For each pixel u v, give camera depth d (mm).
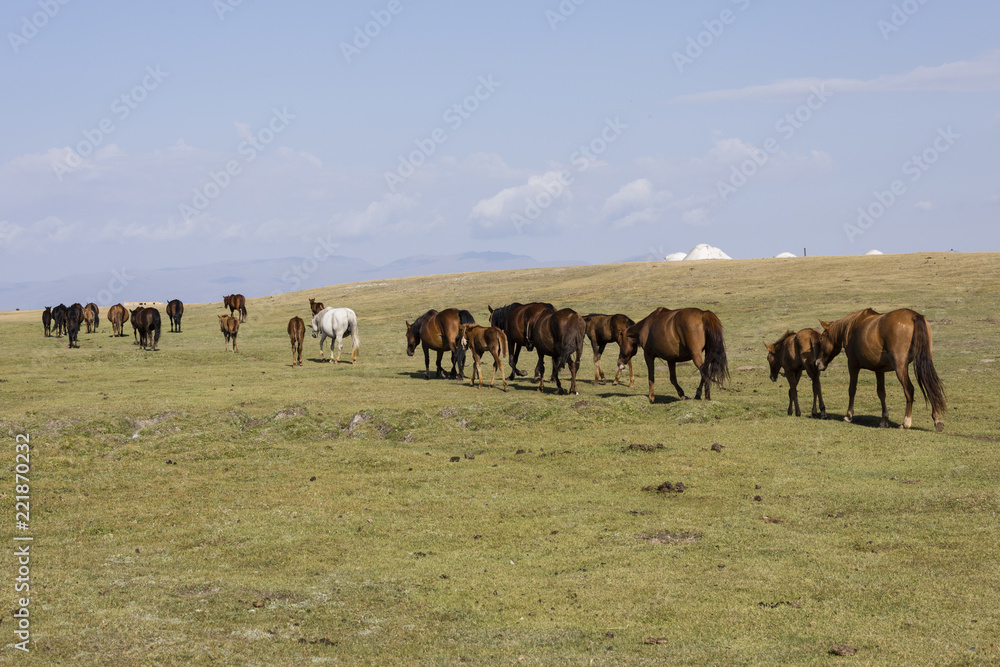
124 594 8820
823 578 8891
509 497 13008
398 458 15922
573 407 19609
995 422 17297
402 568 9859
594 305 57781
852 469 13656
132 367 34406
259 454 17000
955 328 36188
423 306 68500
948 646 6980
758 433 16766
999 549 9250
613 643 7512
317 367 34000
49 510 12641
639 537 10812
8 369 33531
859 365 17719
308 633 7844
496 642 7633
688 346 19594
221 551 10555
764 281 63594
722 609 8211
